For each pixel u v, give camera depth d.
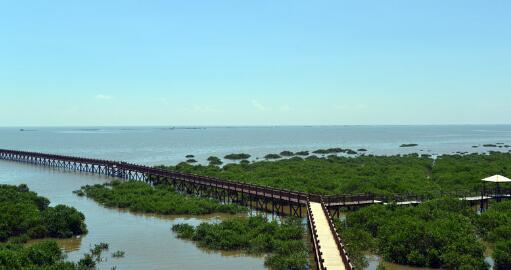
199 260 32.69
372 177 66.44
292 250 33.50
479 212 47.66
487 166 80.06
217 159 116.44
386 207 42.25
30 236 38.34
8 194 50.97
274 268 30.84
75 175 88.38
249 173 74.94
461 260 29.69
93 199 58.94
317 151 143.62
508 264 29.34
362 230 37.03
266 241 35.47
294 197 45.50
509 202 45.06
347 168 81.44
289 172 75.25
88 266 31.08
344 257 25.38
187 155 136.25
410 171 75.00
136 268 30.86
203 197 57.66
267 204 54.19
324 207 38.62
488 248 34.25
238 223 40.25
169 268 30.91
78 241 37.97
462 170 77.62
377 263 31.61
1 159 123.88
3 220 39.38
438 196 48.31
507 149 159.00
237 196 54.44
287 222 42.03
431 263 30.52
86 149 176.25
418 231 32.25
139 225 43.81
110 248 35.72
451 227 34.53
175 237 39.12
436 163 92.06
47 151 163.75
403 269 30.44
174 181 67.12
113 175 85.06
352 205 44.88
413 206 43.56
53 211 42.12
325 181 63.91
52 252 32.16
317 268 26.58
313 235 31.75
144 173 75.75
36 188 69.88
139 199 53.91
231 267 31.09
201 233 38.19
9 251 29.47
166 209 49.19
